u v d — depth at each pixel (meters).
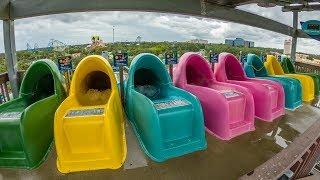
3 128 2.78
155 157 2.91
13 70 4.63
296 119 4.38
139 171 2.75
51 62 3.87
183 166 2.86
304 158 2.84
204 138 3.20
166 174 2.71
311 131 2.90
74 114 2.82
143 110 3.12
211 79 4.31
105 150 2.78
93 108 2.99
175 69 4.55
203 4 5.52
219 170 2.79
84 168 2.72
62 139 2.71
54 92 3.93
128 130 3.81
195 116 3.19
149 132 2.97
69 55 4.52
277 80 5.08
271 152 3.20
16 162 2.80
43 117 3.16
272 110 4.35
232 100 3.55
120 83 4.50
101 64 3.58
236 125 3.64
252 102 3.73
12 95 4.81
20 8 4.34
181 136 3.17
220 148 3.27
